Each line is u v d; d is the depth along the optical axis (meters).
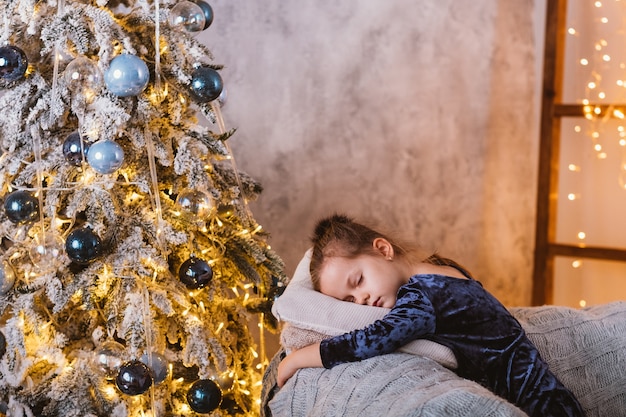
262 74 3.09
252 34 3.06
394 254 1.91
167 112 2.01
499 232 3.76
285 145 3.15
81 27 1.81
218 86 1.96
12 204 1.86
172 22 1.95
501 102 3.71
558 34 3.47
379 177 3.37
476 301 1.75
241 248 2.13
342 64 3.25
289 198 3.17
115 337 2.08
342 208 3.29
